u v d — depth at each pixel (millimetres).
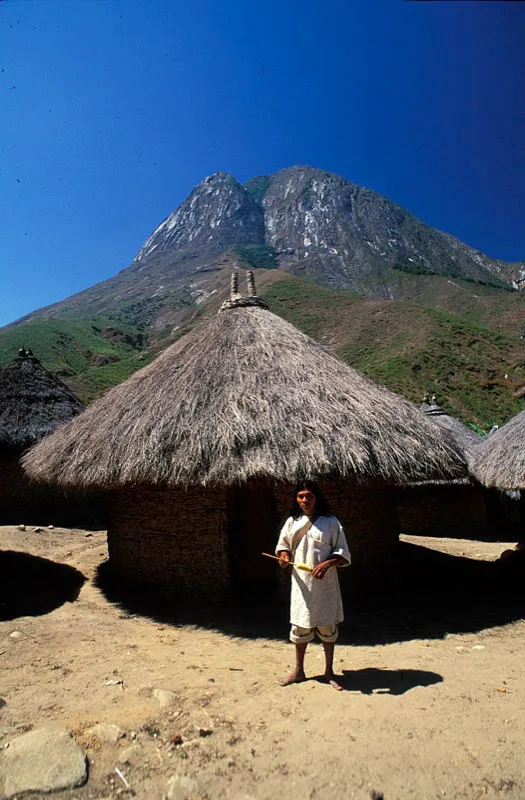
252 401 6020
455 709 3430
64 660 4422
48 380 15164
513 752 2936
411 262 179875
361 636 5254
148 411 6387
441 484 13180
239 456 5477
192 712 3398
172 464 5621
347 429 5785
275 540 6254
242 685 3875
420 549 10328
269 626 5531
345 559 3875
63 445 7039
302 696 3633
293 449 5477
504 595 6961
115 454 6066
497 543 12039
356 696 3621
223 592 6223
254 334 7348
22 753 2857
